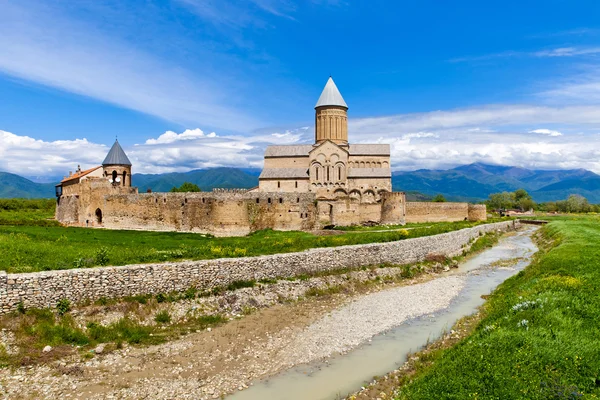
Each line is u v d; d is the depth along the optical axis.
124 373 19.25
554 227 73.88
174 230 62.34
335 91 89.25
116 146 80.56
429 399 15.01
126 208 66.19
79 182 74.38
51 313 22.45
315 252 36.34
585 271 29.59
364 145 92.12
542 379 14.90
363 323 26.92
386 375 19.56
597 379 15.00
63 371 18.86
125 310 24.45
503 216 124.38
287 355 21.84
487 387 14.80
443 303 31.83
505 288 33.38
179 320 25.31
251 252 35.72
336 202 70.50
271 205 61.28
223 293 28.84
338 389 18.36
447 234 55.59
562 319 19.75
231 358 21.30
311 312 28.84
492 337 18.53
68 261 28.80
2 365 18.69
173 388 18.19
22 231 47.62
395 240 47.44
